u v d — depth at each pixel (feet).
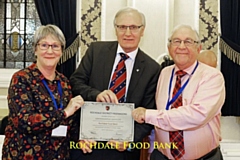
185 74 7.66
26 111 6.70
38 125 6.66
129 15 7.91
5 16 14.83
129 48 8.04
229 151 12.50
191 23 13.76
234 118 14.02
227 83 13.52
